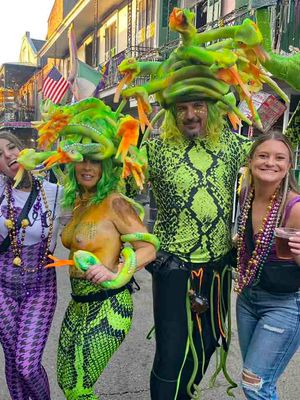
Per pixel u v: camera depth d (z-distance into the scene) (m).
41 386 2.07
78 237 1.88
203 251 1.99
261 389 1.90
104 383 2.95
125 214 1.88
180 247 1.99
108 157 1.82
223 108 2.09
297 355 3.37
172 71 1.89
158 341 2.06
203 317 2.05
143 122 1.85
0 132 2.10
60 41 18.16
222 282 2.08
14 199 2.09
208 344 2.10
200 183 1.97
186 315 2.00
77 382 1.83
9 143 2.05
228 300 2.13
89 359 1.82
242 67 1.90
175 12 1.80
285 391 2.88
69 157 1.72
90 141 1.79
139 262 1.79
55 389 2.83
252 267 1.92
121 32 13.97
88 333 1.84
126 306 1.92
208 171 1.99
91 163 1.83
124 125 1.74
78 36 17.53
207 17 9.00
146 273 5.50
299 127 2.31
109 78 11.23
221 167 2.01
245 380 1.92
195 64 1.87
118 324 1.87
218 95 1.92
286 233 1.74
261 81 1.96
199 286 2.00
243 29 1.80
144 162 1.89
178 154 2.00
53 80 9.36
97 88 4.39
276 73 1.95
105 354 1.84
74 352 1.84
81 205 1.98
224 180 2.01
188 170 1.97
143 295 4.68
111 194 1.91
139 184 1.80
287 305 1.90
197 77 1.88
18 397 2.18
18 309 2.13
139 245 1.86
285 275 1.86
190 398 2.15
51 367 3.10
